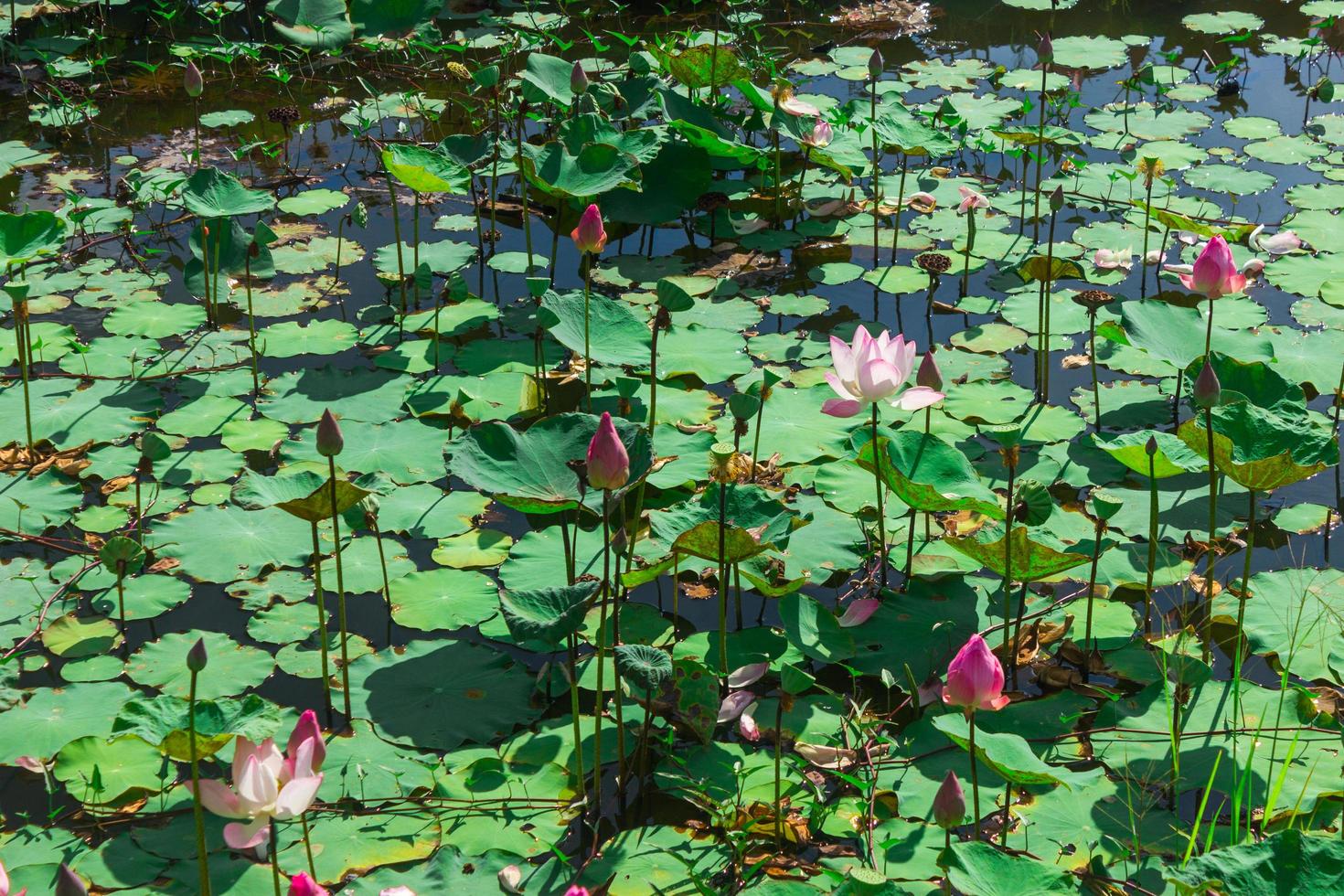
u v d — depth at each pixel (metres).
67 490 4.69
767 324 6.05
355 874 3.07
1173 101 8.73
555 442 3.86
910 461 4.21
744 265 6.67
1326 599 4.05
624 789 3.44
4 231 5.30
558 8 10.44
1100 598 4.12
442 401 5.26
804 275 6.53
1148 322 5.07
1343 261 6.36
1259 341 5.09
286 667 3.84
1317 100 8.69
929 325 6.02
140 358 5.63
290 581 4.25
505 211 7.26
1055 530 4.42
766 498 3.92
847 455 4.89
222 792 2.48
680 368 5.51
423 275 5.80
